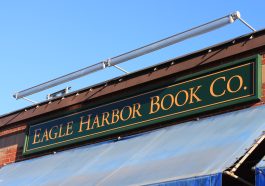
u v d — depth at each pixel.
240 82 8.44
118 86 10.30
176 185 6.90
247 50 8.57
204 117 8.74
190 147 7.74
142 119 9.58
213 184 6.50
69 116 11.07
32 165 11.08
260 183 6.21
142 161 8.22
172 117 9.10
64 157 10.48
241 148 6.87
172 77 9.51
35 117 12.01
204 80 8.93
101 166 8.95
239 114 8.04
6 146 12.50
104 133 10.13
